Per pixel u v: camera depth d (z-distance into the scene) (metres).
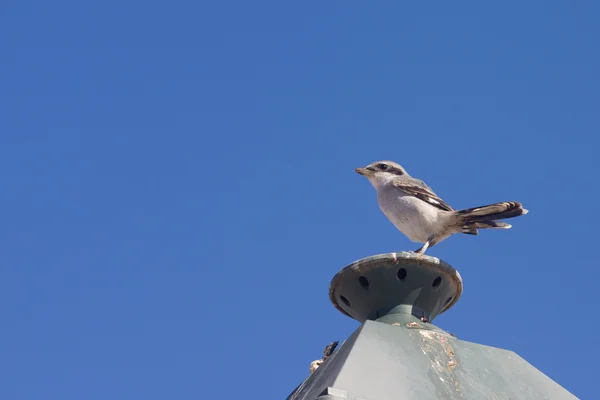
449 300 12.14
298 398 9.33
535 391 9.84
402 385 8.96
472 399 9.20
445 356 9.84
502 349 10.47
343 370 8.85
